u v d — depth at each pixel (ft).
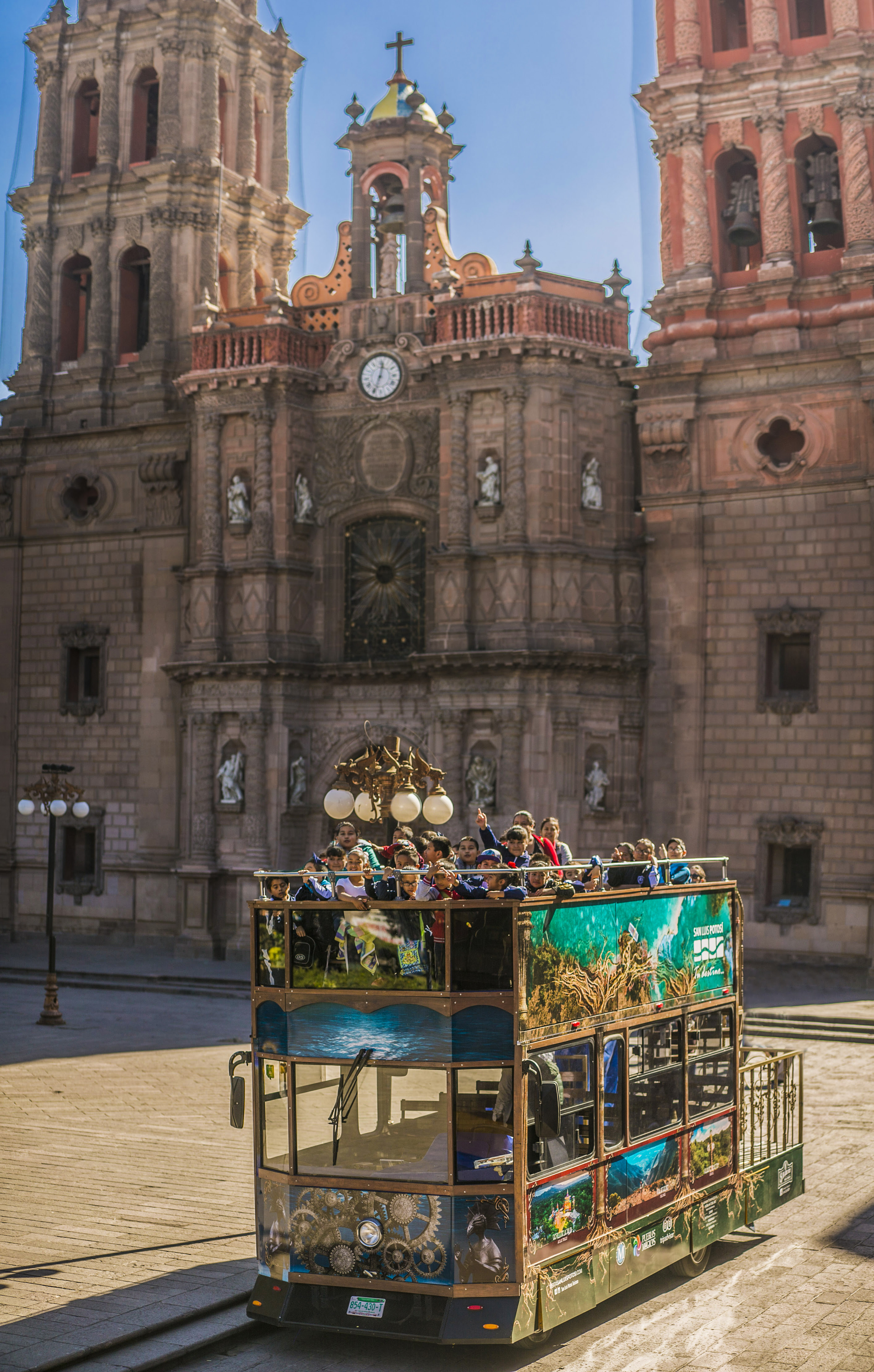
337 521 164.76
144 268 186.80
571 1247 50.85
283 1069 51.57
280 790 160.76
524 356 150.10
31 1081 95.91
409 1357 50.34
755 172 156.56
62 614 179.63
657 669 147.95
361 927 50.67
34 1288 54.08
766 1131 66.64
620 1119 54.39
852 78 143.23
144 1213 64.49
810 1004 127.03
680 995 59.11
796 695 142.82
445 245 166.91
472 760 149.59
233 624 164.25
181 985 146.41
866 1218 67.00
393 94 172.04
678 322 150.92
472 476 153.07
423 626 161.17
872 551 139.13
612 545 152.97
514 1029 48.57
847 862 138.92
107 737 175.83
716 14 154.20
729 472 146.00
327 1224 50.31
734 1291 56.59
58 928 177.58
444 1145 49.03
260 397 162.71
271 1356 50.55
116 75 183.11
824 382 141.90
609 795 149.69
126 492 176.65
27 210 187.73
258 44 187.93
